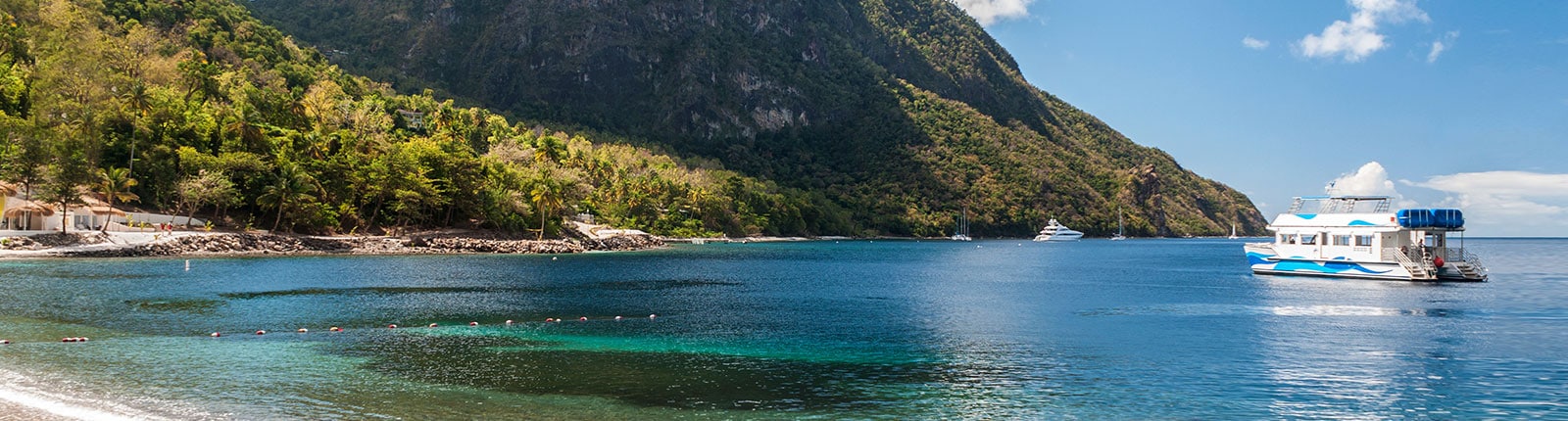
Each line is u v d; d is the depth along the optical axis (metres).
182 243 102.25
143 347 38.84
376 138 154.62
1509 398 31.16
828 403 29.52
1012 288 83.75
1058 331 49.09
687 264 119.19
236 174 118.69
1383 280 82.94
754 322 52.53
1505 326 51.09
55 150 100.69
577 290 73.06
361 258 108.44
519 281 80.81
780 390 31.59
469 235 138.62
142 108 118.75
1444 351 41.59
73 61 123.19
